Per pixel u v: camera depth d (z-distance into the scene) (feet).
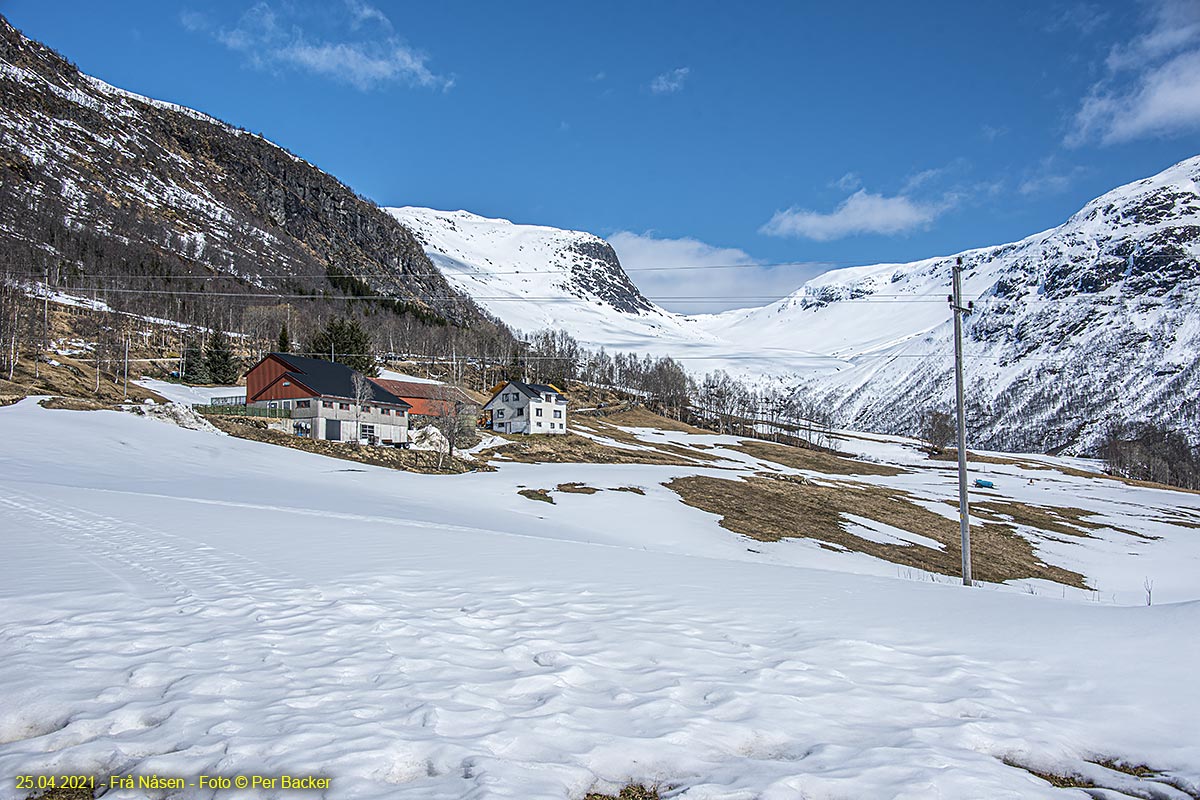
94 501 71.56
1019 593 46.26
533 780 16.76
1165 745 20.65
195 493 99.25
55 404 170.91
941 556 144.87
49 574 36.42
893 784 17.46
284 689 21.81
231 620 29.48
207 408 222.07
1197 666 26.63
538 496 153.79
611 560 54.49
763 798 16.65
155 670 22.82
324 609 32.14
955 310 83.66
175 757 16.98
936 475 359.46
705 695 23.66
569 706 21.79
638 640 29.78
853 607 38.47
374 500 116.47
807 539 142.41
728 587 43.80
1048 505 243.60
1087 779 19.01
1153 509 256.73
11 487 78.43
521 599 36.78
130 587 34.35
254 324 415.23
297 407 223.51
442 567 45.32
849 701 23.52
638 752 18.86
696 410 548.31
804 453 388.16
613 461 263.90
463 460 213.05
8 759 16.80
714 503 168.25
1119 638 30.66
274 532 57.52
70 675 22.04
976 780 17.79
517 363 521.65
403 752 17.75
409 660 25.17
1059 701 24.08
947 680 25.91
